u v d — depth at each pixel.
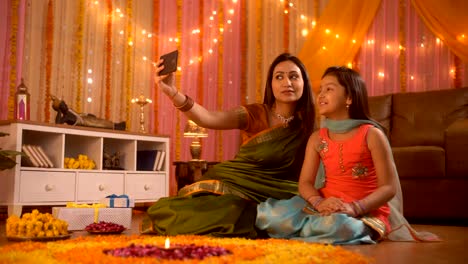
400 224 1.92
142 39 4.93
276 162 2.10
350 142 1.90
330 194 1.92
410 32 4.11
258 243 1.57
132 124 4.81
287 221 1.80
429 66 4.03
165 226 1.95
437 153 3.07
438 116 3.77
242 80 4.79
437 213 3.08
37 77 4.11
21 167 3.17
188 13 4.99
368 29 4.28
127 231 2.37
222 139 4.78
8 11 3.90
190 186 2.11
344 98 1.98
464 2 3.80
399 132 3.89
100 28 4.60
